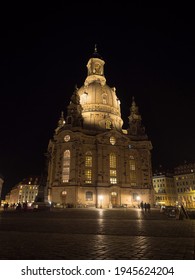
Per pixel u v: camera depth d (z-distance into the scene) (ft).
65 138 291.99
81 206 254.27
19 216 126.21
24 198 501.15
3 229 65.26
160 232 60.03
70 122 300.81
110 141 303.89
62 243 42.47
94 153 293.64
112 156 299.58
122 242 43.65
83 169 279.69
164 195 434.30
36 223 86.12
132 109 359.87
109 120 327.26
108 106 342.85
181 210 115.75
